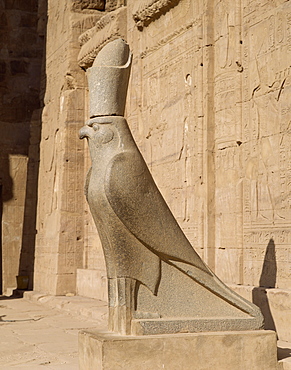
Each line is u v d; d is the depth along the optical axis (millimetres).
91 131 6527
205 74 11062
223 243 10367
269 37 9641
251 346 6348
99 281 14031
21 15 20875
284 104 9227
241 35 10375
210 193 10758
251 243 9758
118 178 6281
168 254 6484
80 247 15727
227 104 10469
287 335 8219
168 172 12398
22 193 20078
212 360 6211
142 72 13680
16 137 20297
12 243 19812
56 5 17422
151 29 13320
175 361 6102
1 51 20609
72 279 15562
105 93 6527
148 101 13367
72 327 10742
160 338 6082
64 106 16078
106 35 14328
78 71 16062
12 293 18156
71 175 15836
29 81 20719
